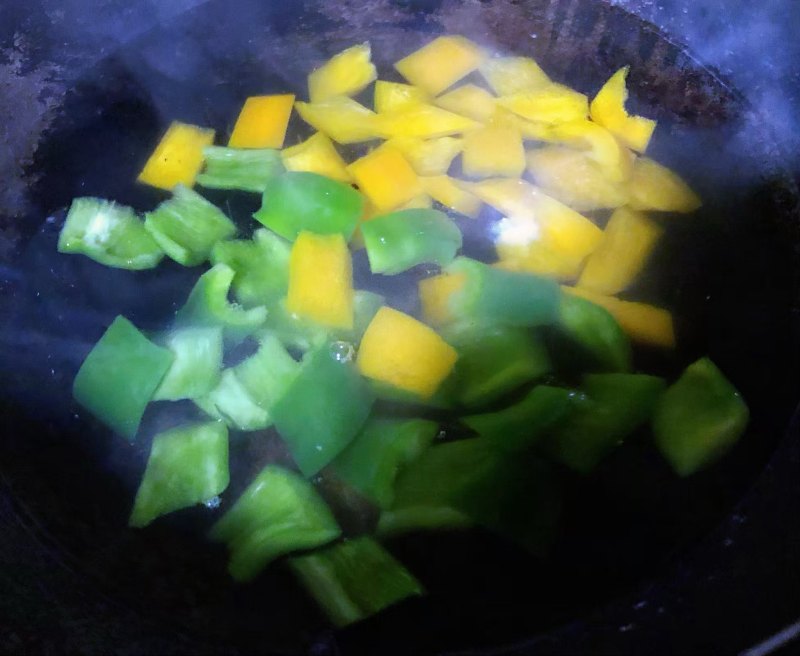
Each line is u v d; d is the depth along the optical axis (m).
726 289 0.27
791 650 0.18
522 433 0.24
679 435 0.24
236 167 0.30
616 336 0.26
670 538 0.22
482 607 0.21
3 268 0.28
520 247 0.28
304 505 0.23
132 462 0.24
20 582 0.21
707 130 0.31
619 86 0.32
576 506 0.23
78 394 0.25
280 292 0.27
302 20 0.35
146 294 0.28
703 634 0.19
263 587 0.22
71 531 0.23
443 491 0.23
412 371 0.24
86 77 0.33
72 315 0.27
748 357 0.26
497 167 0.29
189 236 0.28
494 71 0.33
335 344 0.25
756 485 0.22
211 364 0.25
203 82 0.33
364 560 0.22
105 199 0.30
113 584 0.21
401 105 0.31
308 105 0.31
